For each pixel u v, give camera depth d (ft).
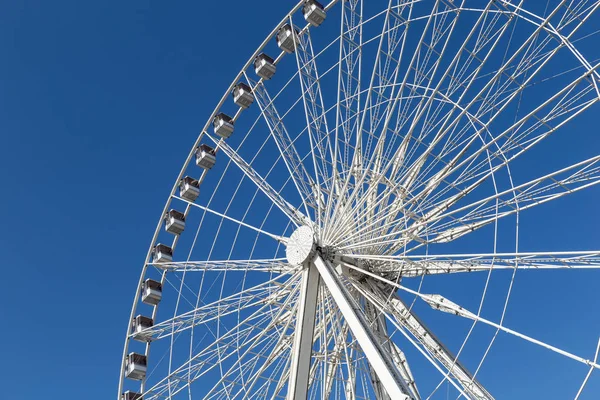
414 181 89.04
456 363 81.92
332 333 91.91
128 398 98.17
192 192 110.32
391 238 91.35
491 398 78.23
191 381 93.15
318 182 91.86
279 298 91.04
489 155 81.46
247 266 95.35
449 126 83.71
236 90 109.60
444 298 88.74
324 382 88.12
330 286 82.84
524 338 72.13
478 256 79.77
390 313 88.02
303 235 88.84
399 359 90.48
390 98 89.20
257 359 90.38
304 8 103.40
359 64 94.12
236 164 103.04
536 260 79.00
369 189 90.02
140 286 107.65
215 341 91.30
